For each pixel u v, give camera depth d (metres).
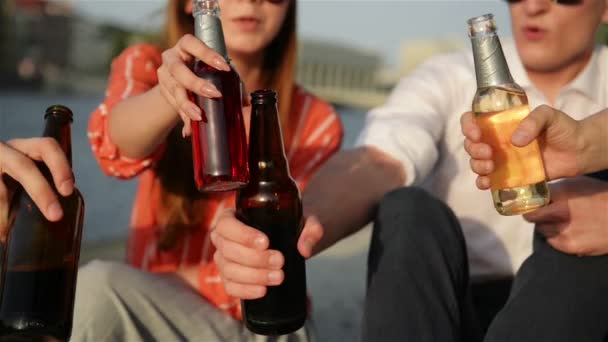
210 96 1.06
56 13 50.06
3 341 1.01
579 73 1.78
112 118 1.47
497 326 1.21
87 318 1.29
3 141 1.12
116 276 1.36
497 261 1.80
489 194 1.80
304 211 1.43
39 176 1.07
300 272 1.17
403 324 1.18
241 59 1.83
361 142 1.64
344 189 1.51
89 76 52.84
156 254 1.76
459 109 1.85
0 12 43.56
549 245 1.29
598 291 1.20
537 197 1.14
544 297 1.20
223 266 1.13
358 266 4.00
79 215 1.16
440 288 1.24
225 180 1.07
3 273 1.10
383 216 1.34
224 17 1.72
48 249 1.12
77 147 9.40
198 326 1.44
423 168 1.63
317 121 1.94
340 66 72.06
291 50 1.90
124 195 6.11
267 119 1.16
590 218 1.24
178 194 1.72
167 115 1.38
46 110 1.16
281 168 1.17
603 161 1.17
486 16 1.16
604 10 1.67
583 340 1.17
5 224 1.16
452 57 1.93
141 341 1.34
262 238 1.08
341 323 2.83
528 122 1.08
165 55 1.13
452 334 1.21
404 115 1.75
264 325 1.14
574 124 1.12
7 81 41.28
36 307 1.08
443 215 1.33
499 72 1.15
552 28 1.64
